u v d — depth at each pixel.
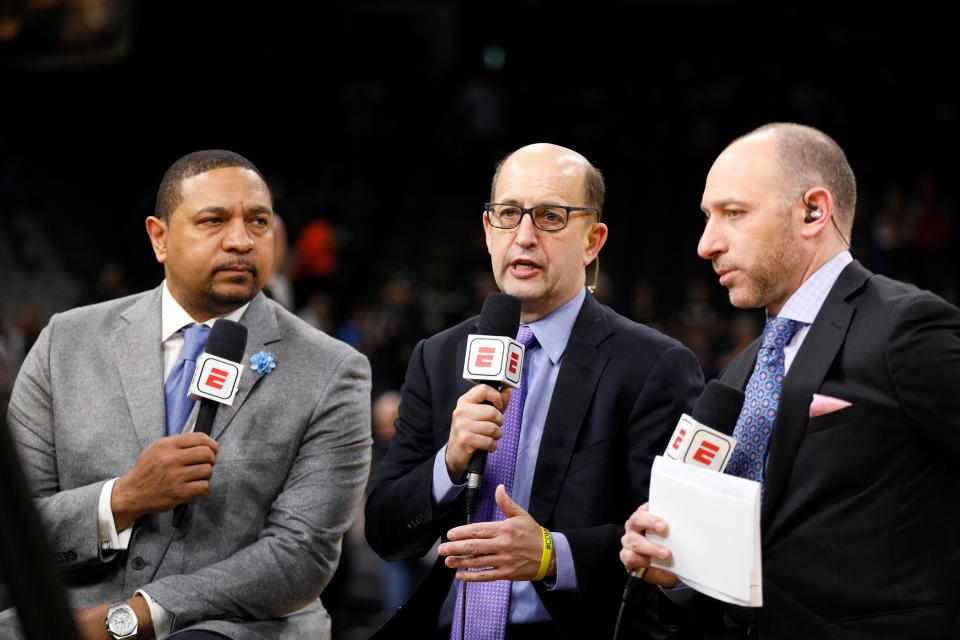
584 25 19.00
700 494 1.92
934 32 17.22
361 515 5.70
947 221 11.84
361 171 16.94
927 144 15.20
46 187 15.38
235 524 2.46
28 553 0.98
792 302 2.19
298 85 18.52
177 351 2.62
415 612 2.45
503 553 2.18
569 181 2.46
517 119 17.34
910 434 1.99
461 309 11.27
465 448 2.23
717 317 10.84
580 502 2.37
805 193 2.14
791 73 17.30
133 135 17.03
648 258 14.13
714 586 1.89
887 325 2.01
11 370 9.52
